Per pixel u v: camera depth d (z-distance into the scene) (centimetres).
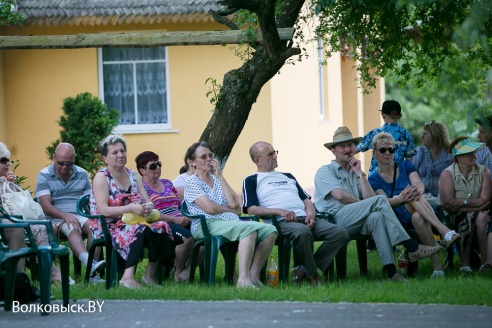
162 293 1578
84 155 3475
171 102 3750
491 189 1958
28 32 3647
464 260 1931
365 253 1934
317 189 1911
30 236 1441
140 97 3762
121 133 3759
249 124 3722
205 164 1783
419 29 2250
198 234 1753
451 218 1972
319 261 1809
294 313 1390
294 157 3975
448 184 1972
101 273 1853
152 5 3506
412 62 2552
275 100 3747
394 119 2291
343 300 1509
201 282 1773
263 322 1316
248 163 3719
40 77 3753
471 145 1969
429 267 2012
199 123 3750
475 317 1338
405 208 1905
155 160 1881
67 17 3534
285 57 2122
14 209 1745
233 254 1764
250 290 1593
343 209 1852
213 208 1748
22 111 3759
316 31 2450
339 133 1916
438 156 2275
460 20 1909
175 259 1803
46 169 1972
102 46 2141
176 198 1902
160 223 1711
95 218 1773
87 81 3759
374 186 1948
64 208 1962
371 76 2708
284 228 1781
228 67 3719
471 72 1822
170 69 3747
